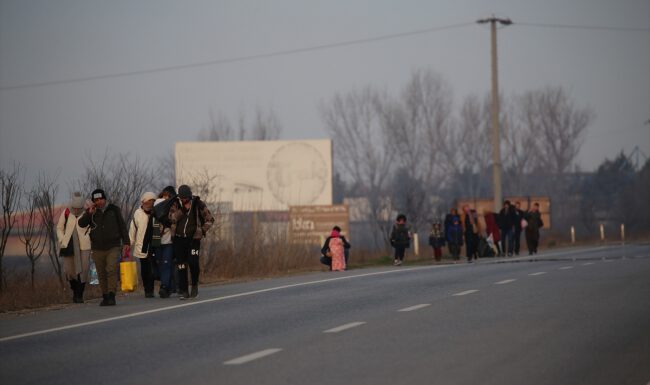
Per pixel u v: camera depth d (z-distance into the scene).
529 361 21.27
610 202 183.50
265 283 47.09
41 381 19.69
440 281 44.78
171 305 35.31
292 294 39.19
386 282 45.16
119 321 30.17
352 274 53.34
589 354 22.33
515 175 177.75
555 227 160.75
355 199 152.50
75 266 38.50
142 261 39.38
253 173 117.75
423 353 22.20
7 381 19.80
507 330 26.11
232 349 23.34
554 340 24.34
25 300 39.91
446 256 81.94
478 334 25.33
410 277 48.66
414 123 169.38
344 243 63.75
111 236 36.00
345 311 31.66
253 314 31.42
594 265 55.62
